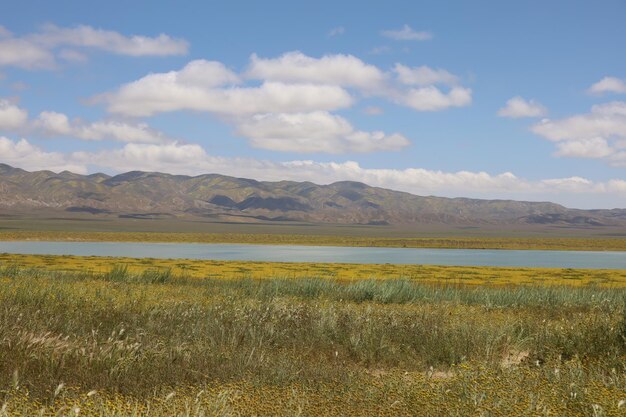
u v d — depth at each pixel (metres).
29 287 17.11
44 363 9.74
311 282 24.59
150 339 12.41
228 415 7.22
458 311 18.17
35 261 47.28
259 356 11.57
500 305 22.38
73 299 16.14
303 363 11.55
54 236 132.38
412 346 13.89
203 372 10.39
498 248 130.12
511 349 13.27
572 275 47.81
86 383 9.20
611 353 11.53
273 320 15.23
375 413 7.71
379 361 12.88
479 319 16.11
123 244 114.56
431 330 14.62
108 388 9.13
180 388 9.12
